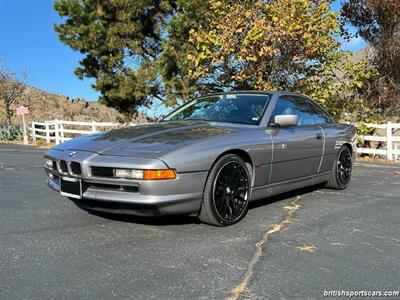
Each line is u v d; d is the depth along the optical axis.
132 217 4.62
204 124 4.83
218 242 3.85
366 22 14.38
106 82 15.18
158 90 15.53
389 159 11.70
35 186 6.82
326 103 11.62
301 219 4.66
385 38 13.80
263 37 9.97
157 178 3.71
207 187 4.07
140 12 15.00
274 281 3.06
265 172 4.72
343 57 11.55
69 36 14.95
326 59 11.29
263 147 4.63
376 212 5.04
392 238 4.06
